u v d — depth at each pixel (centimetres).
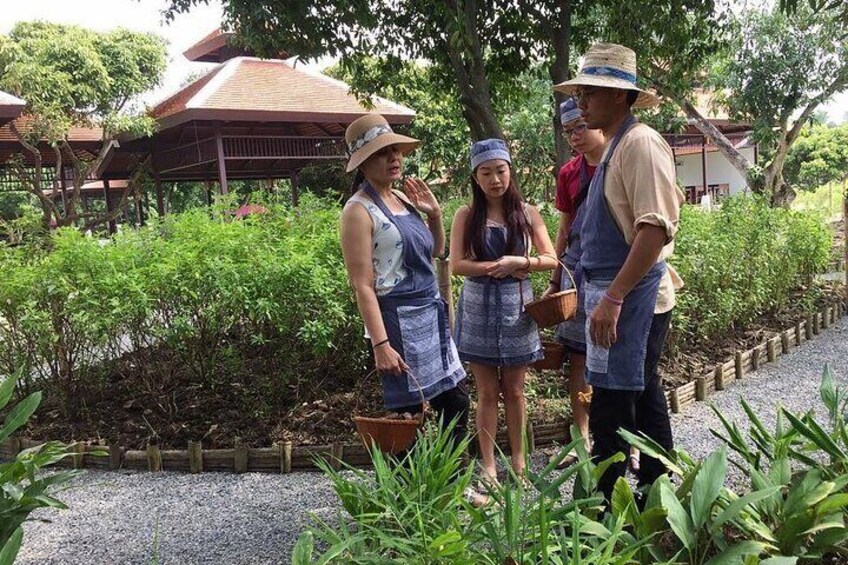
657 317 242
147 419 439
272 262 409
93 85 1462
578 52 836
